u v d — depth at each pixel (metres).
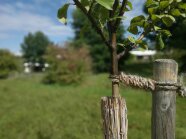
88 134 1.88
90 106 2.98
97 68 10.74
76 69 6.05
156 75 0.47
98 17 0.45
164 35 0.51
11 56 9.50
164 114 0.47
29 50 24.73
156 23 0.49
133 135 1.81
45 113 2.84
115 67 0.47
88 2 0.43
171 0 0.45
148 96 2.86
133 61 9.38
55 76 6.20
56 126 2.23
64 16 0.43
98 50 10.73
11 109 3.15
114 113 0.46
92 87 5.03
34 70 20.12
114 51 0.46
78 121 2.34
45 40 25.09
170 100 0.47
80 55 6.27
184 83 0.48
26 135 2.10
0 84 5.94
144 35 0.48
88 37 10.87
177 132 1.12
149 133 1.86
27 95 4.31
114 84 0.47
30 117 2.64
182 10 0.48
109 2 0.41
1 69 9.24
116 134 0.45
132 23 0.47
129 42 0.47
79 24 10.62
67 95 4.09
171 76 0.47
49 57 6.34
